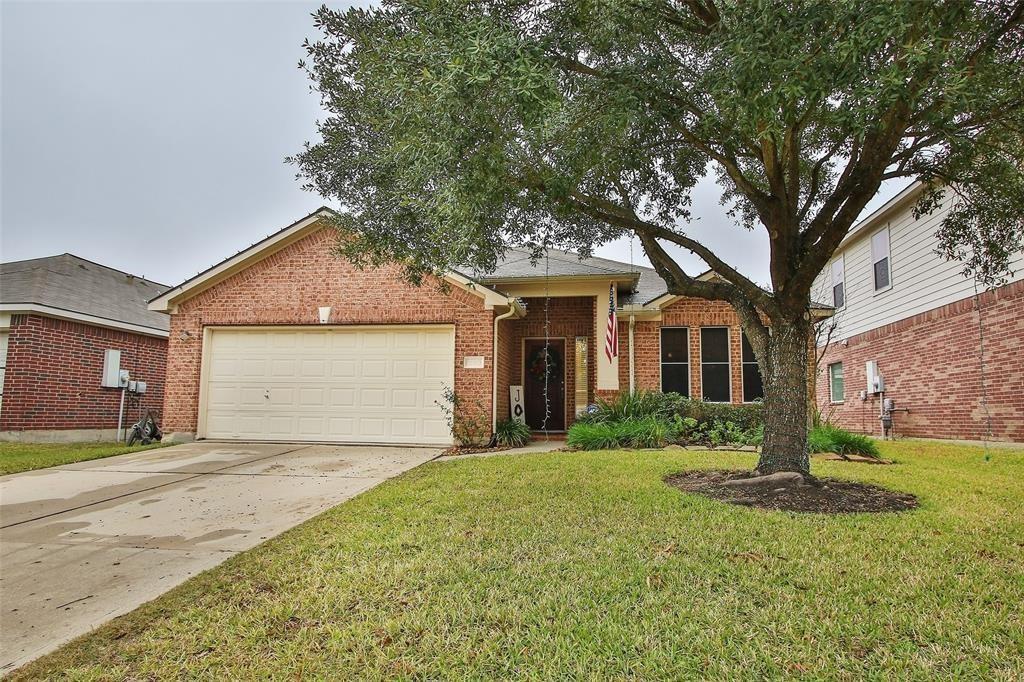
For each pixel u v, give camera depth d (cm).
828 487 588
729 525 453
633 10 443
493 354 1072
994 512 495
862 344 1515
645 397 1133
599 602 311
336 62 573
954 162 597
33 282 1367
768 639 268
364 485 695
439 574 355
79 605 346
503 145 476
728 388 1236
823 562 366
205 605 327
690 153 678
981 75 437
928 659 248
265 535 485
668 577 343
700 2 505
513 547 405
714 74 414
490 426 1053
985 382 1057
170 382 1144
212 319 1151
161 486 700
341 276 1127
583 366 1330
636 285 1302
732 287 665
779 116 418
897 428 1345
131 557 432
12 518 553
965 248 991
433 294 1097
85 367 1351
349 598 326
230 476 762
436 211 462
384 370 1109
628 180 710
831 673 239
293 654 266
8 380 1211
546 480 647
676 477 676
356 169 632
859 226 1472
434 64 381
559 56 441
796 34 353
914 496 566
